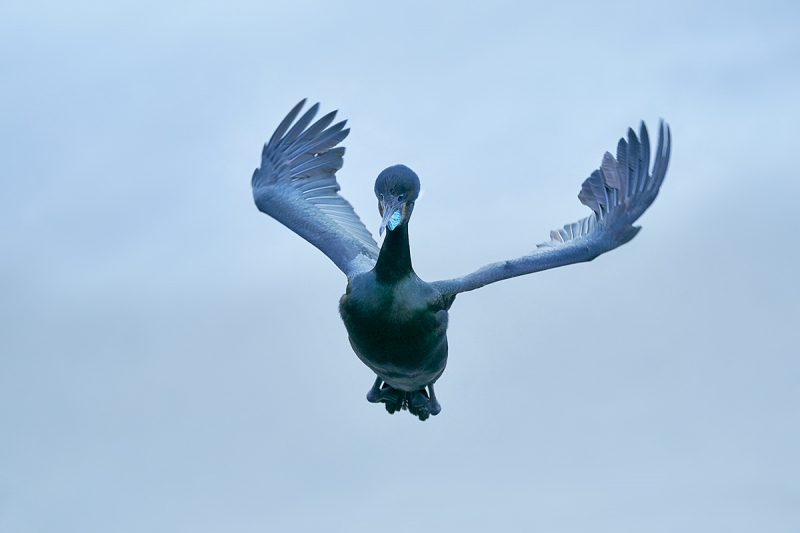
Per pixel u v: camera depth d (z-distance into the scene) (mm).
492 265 17938
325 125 20328
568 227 18859
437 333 17453
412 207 16812
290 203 19812
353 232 19719
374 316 17109
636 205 18047
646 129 18156
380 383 19484
